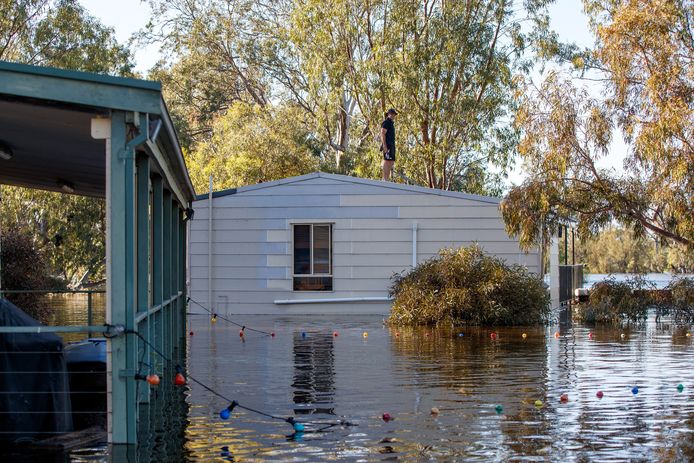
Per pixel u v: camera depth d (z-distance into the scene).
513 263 22.36
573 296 28.05
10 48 33.59
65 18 33.78
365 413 9.23
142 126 7.65
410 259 22.89
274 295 23.25
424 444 7.79
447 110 34.28
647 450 7.54
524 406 9.61
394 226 22.95
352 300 23.00
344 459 7.26
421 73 33.97
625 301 21.66
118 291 7.61
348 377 11.82
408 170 36.03
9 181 15.32
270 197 23.30
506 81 34.59
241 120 42.88
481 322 20.41
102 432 8.21
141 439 7.97
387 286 22.95
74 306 27.92
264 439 7.99
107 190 7.62
